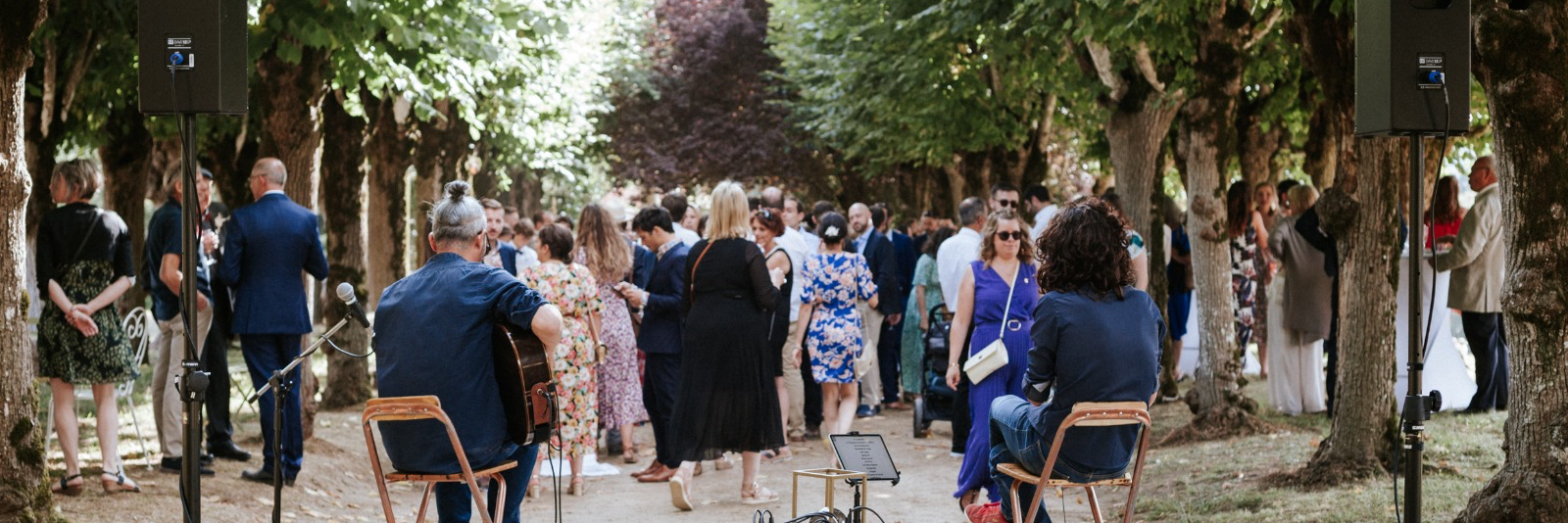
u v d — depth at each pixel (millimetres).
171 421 8203
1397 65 5078
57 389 7312
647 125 34906
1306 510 6605
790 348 10812
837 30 18047
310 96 10227
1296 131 16062
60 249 7285
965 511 5941
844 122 22531
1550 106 5238
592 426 8727
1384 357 7285
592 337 8828
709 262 7988
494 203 10758
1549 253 5328
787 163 34094
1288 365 10344
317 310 24188
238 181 15992
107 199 16594
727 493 8570
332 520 7676
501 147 18531
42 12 5773
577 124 18750
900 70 16625
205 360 8367
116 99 12883
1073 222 5102
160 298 8070
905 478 9008
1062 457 4988
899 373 14422
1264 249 12484
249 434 10070
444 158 18078
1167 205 12781
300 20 8961
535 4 10797
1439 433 8359
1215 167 9602
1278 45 11891
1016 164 21469
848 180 34219
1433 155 13758
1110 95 12344
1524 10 5277
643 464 9953
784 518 7633
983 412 6676
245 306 7930
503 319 5176
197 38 5180
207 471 8031
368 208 22406
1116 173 12500
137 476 8031
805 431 11078
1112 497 7930
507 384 5109
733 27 34375
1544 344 5344
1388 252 7305
